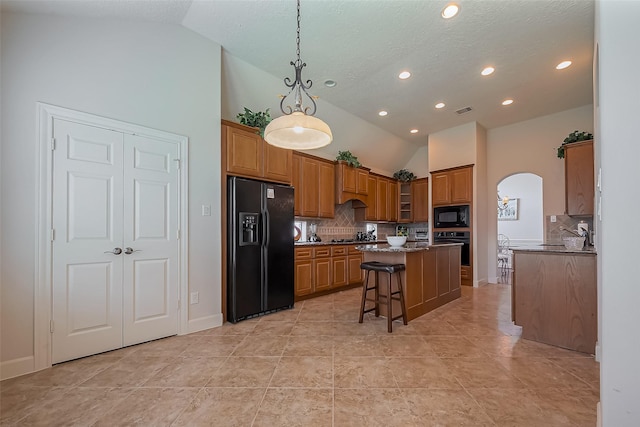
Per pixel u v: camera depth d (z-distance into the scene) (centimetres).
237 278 319
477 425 151
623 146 107
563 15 258
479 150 536
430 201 582
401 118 512
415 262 339
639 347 104
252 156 344
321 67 350
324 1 245
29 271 205
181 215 283
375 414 160
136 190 256
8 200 198
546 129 500
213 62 311
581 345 241
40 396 177
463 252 529
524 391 182
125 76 250
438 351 243
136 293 255
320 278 448
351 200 600
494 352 241
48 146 213
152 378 198
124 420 155
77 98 226
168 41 277
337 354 237
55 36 217
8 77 199
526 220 800
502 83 388
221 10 259
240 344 258
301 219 515
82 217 228
